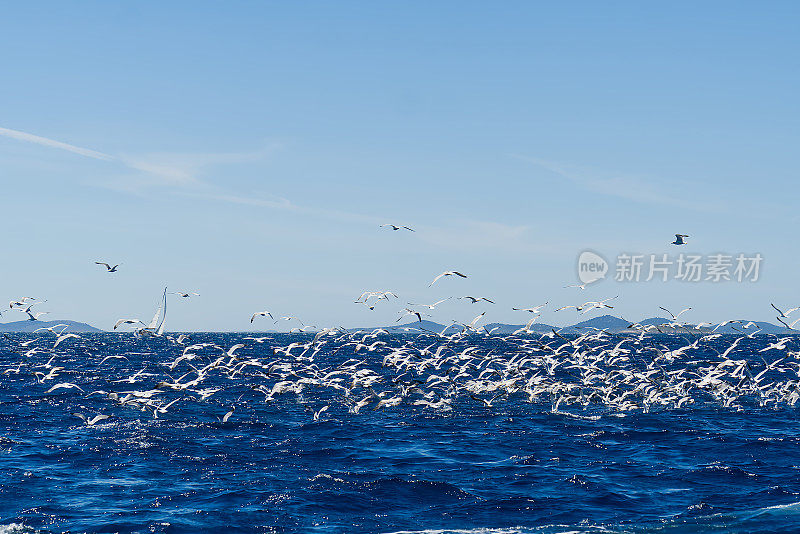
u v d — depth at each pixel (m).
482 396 76.44
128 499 35.75
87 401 75.44
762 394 78.38
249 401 75.00
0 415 63.94
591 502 35.62
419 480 39.47
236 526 31.91
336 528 31.88
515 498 36.19
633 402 73.50
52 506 34.50
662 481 39.81
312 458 45.62
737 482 39.59
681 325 63.06
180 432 54.91
